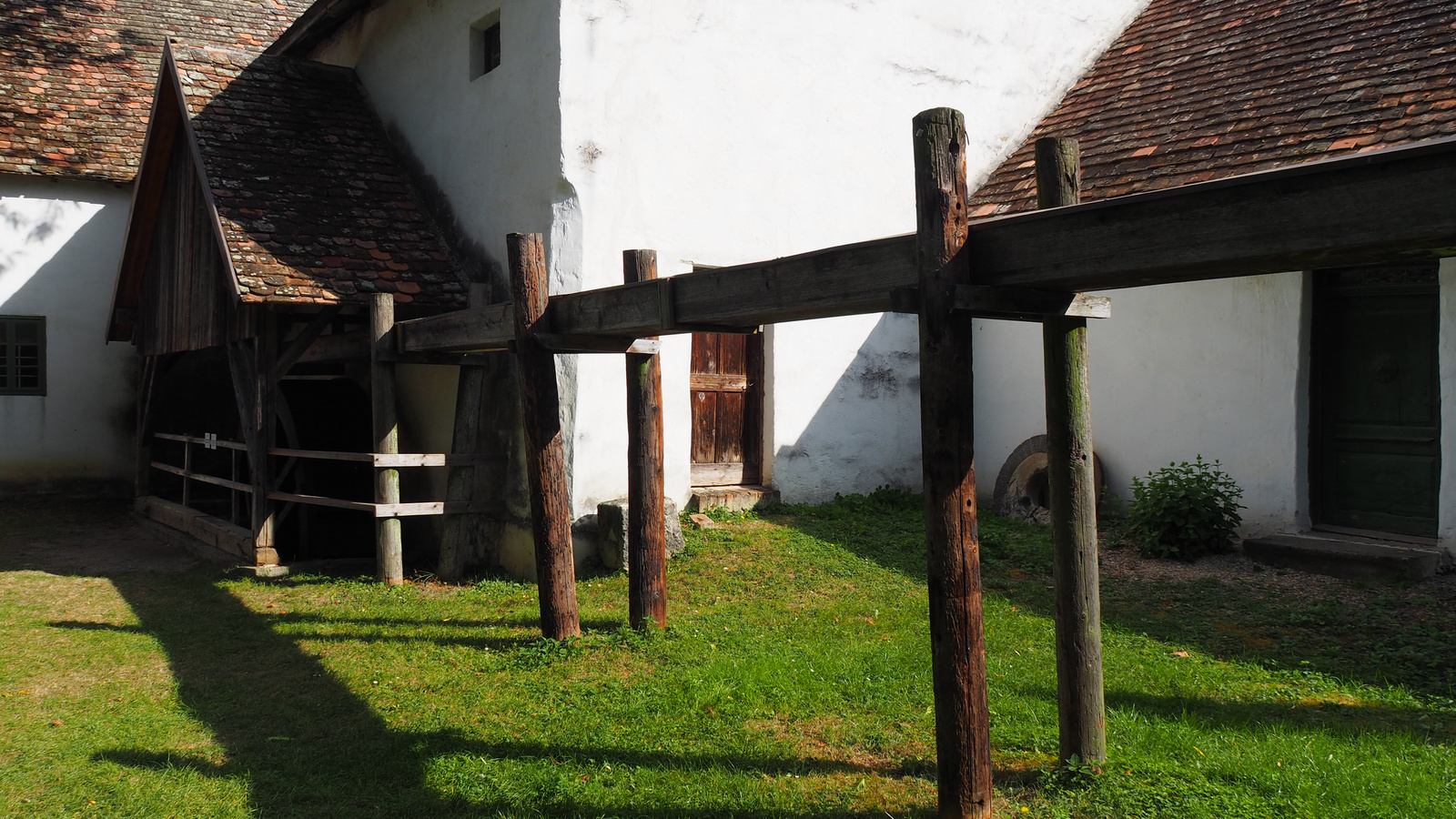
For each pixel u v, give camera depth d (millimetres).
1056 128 11164
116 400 14578
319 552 10953
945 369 3799
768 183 9703
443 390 9930
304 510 10414
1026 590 7629
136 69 15570
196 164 9625
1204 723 4871
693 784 4398
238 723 5359
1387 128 7949
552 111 8422
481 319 7215
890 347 10898
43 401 14141
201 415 14547
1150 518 8453
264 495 9250
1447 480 7402
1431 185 2777
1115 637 6422
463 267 9695
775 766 4574
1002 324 10766
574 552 8555
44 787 4562
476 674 6023
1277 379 8406
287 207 9445
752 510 9883
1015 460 10367
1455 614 6426
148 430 13078
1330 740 4637
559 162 8367
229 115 10242
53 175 13719
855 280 4285
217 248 9859
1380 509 8062
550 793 4344
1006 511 10273
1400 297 7918
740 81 9484
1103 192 9344
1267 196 3105
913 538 9102
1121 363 9641
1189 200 3279
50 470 14203
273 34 17250
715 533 9055
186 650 6762
